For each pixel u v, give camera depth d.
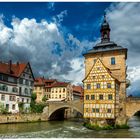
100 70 50.75
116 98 49.69
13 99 67.00
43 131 43.97
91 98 51.06
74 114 97.44
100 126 48.38
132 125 58.12
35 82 106.38
